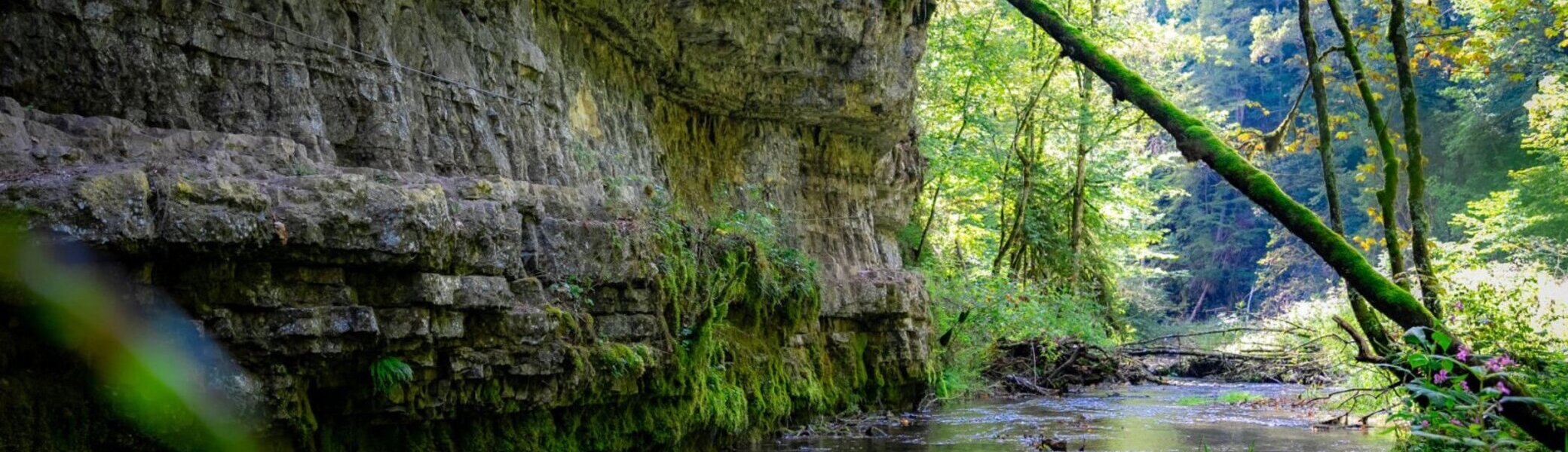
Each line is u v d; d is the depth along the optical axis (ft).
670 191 42.96
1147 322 147.23
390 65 28.68
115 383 18.85
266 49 26.00
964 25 83.51
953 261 86.74
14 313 17.69
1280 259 176.04
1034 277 102.89
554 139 34.63
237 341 20.13
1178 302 205.46
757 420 39.06
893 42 51.19
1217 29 215.92
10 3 22.27
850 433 43.32
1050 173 103.35
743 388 37.83
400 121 28.48
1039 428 46.47
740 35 43.98
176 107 24.14
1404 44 35.88
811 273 43.73
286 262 20.72
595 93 39.40
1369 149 37.81
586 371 27.78
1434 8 38.68
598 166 37.47
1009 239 95.76
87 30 23.11
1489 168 141.08
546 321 26.18
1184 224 211.00
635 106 42.39
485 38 32.42
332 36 27.53
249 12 25.81
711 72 45.60
